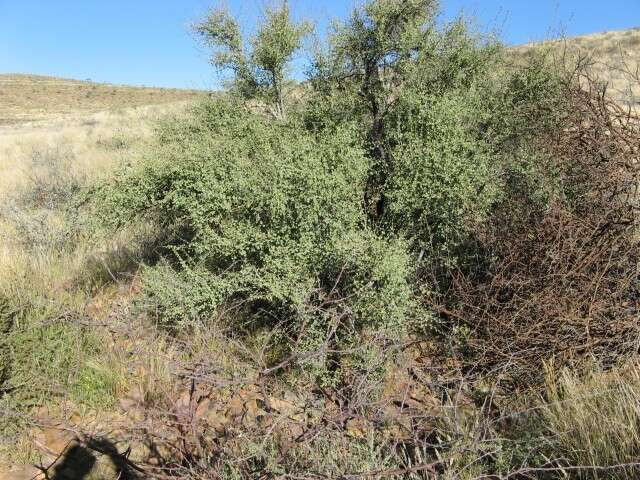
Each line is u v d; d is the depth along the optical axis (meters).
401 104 4.80
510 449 2.67
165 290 3.84
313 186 3.74
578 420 2.64
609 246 3.55
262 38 5.76
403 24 5.29
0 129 33.78
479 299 3.80
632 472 2.35
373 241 3.78
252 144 4.71
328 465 2.31
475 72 5.52
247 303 4.21
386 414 2.70
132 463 2.52
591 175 3.79
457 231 4.25
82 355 3.59
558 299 3.40
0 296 3.71
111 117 29.58
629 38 27.14
